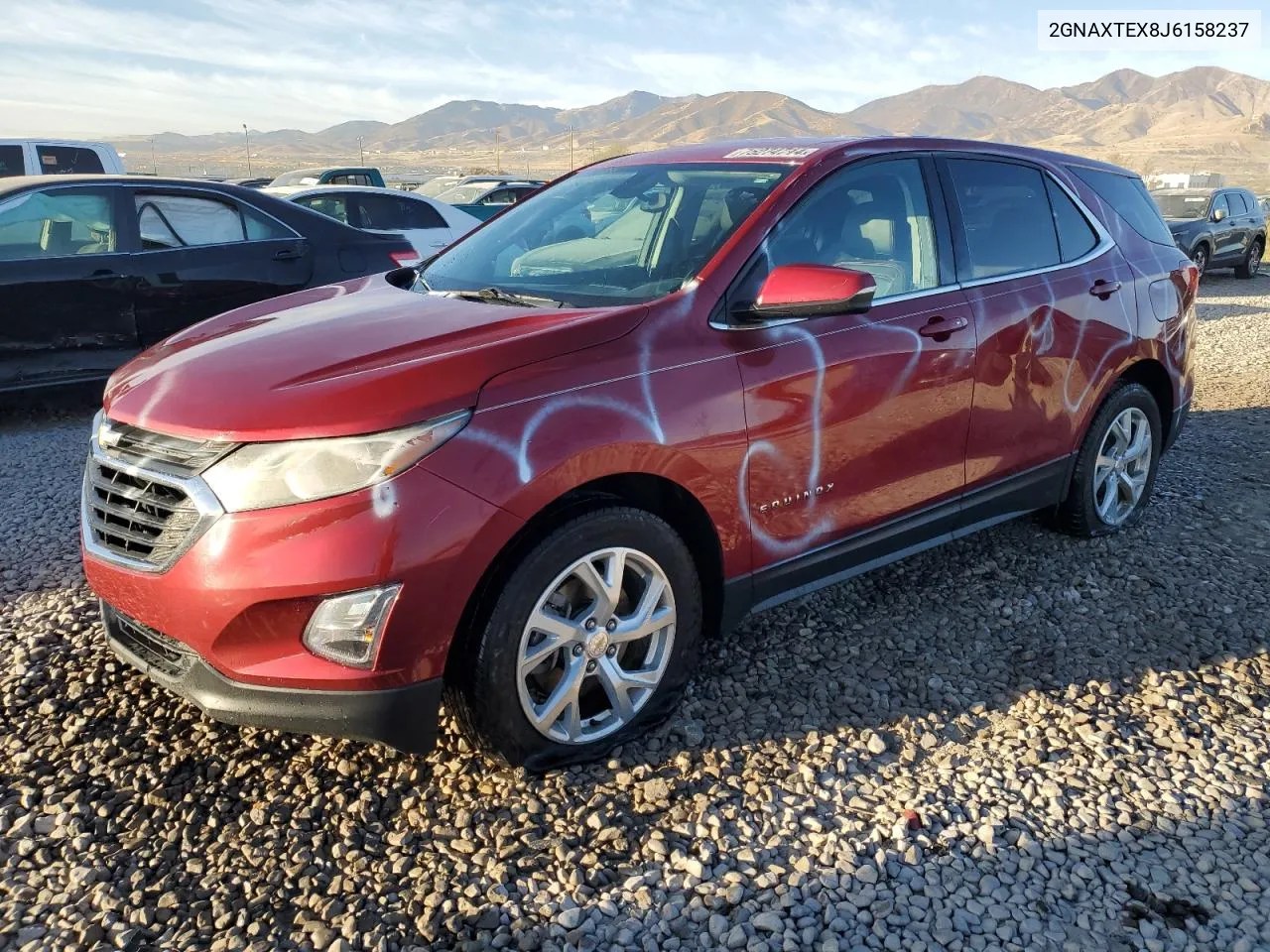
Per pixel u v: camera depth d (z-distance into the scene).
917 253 3.55
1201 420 6.88
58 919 2.23
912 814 2.61
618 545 2.73
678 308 2.89
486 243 3.88
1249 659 3.45
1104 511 4.50
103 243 6.64
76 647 3.45
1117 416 4.40
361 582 2.32
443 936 2.21
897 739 2.98
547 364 2.61
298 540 2.31
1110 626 3.70
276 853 2.47
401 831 2.55
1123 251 4.43
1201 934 2.22
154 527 2.50
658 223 3.36
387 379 2.44
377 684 2.39
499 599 2.52
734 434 2.90
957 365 3.53
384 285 3.76
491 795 2.68
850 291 2.78
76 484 5.32
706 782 2.75
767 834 2.54
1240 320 12.48
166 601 2.44
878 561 3.53
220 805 2.64
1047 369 3.92
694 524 2.99
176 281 6.88
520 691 2.62
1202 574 4.14
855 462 3.27
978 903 2.31
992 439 3.77
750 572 3.09
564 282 3.28
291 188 12.95
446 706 2.96
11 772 2.77
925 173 3.68
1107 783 2.76
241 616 2.35
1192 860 2.46
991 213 3.88
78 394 6.66
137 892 2.32
